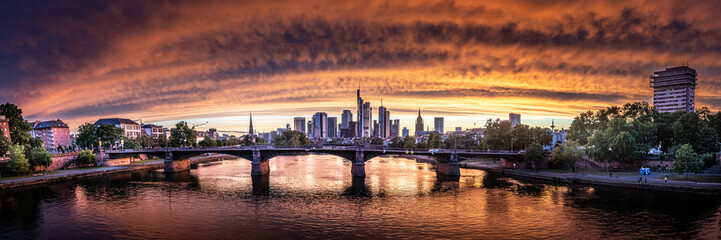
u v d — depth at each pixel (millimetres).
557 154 122250
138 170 147125
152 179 117250
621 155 107625
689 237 53719
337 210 71438
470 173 130000
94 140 172375
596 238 53719
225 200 81312
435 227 59812
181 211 71125
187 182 109688
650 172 105438
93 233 57812
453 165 123750
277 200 81062
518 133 158250
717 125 122062
